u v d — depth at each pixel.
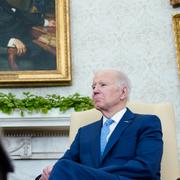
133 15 3.44
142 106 1.96
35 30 3.39
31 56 3.33
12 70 3.29
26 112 3.00
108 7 3.47
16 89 3.28
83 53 3.38
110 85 1.77
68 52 3.29
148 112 1.92
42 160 3.10
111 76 1.80
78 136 1.83
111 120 1.74
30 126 2.99
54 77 3.24
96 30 3.43
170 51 3.35
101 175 1.31
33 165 3.09
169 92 3.27
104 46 3.39
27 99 3.02
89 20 3.45
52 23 3.39
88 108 3.01
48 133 3.10
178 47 3.28
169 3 3.45
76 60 3.37
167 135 1.82
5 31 3.38
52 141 3.10
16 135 3.09
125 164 1.47
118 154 1.59
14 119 2.98
